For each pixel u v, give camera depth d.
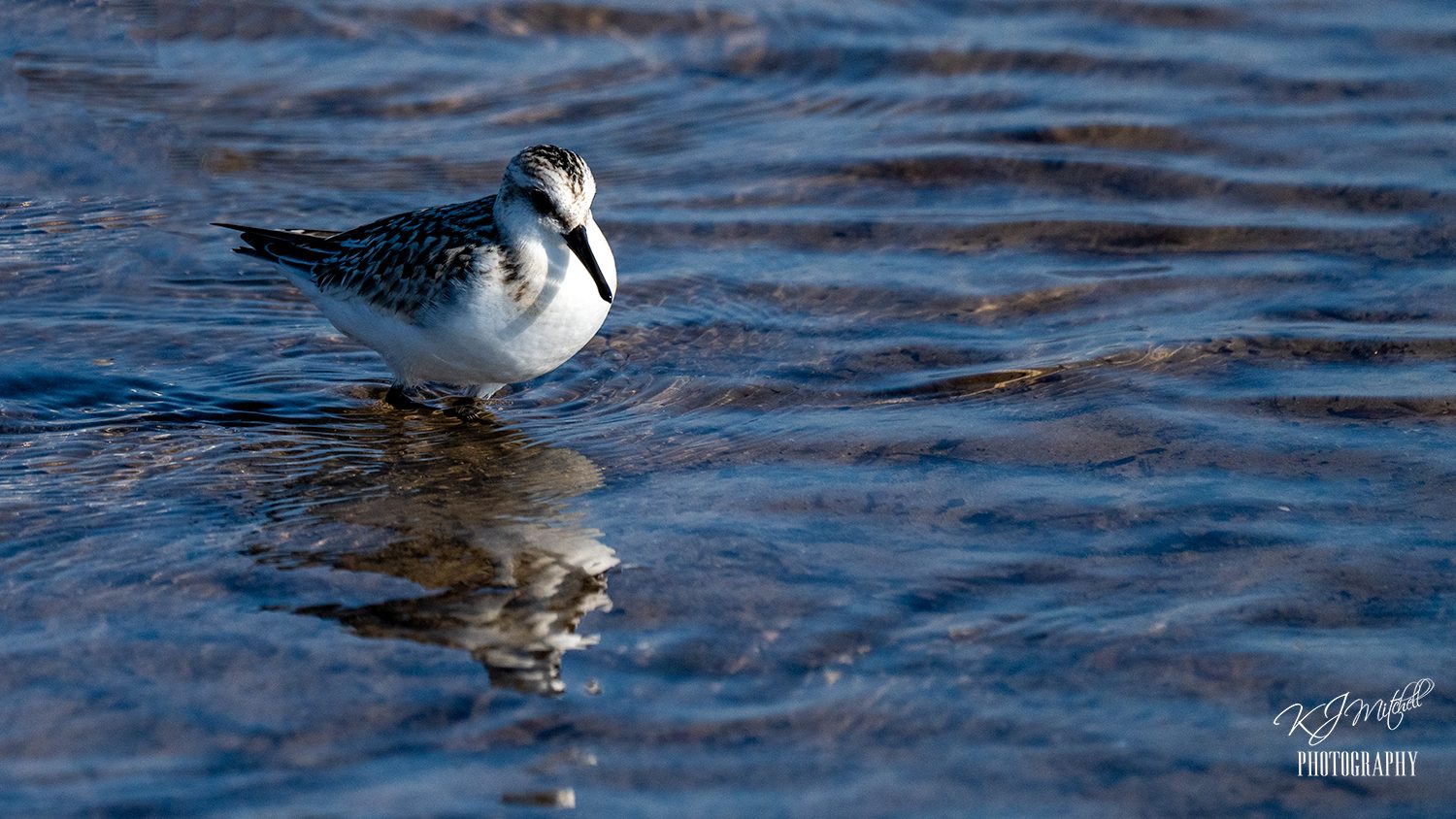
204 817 7.63
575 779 8.01
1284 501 11.06
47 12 20.30
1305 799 7.98
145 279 14.64
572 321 11.80
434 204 16.30
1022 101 19.27
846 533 10.69
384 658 9.05
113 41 19.80
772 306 14.57
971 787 8.02
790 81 19.86
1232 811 7.88
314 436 12.20
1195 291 14.80
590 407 12.85
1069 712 8.66
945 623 9.53
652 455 11.94
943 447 11.98
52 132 17.38
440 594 9.82
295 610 9.56
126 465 11.50
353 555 10.30
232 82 18.98
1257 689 8.90
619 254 15.54
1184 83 19.77
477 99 19.02
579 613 9.60
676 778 8.04
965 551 10.42
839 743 8.36
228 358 13.45
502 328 11.66
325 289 12.42
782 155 17.84
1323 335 13.79
